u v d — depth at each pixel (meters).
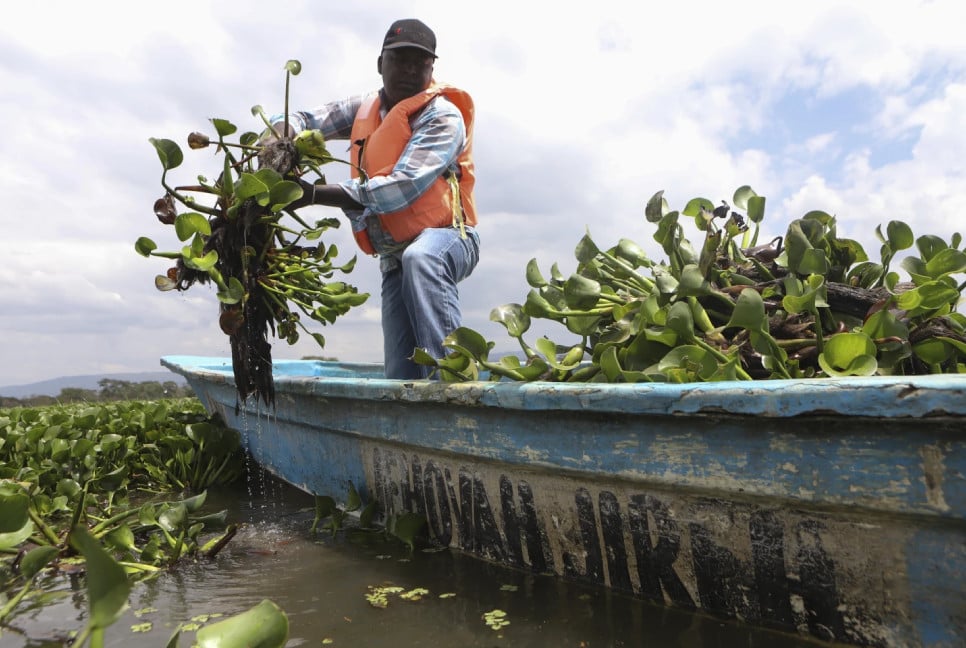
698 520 1.50
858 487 1.21
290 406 3.11
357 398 2.48
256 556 2.32
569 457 1.72
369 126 3.25
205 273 2.40
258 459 3.99
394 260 3.21
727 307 2.06
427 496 2.33
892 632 1.24
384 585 1.97
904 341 1.74
